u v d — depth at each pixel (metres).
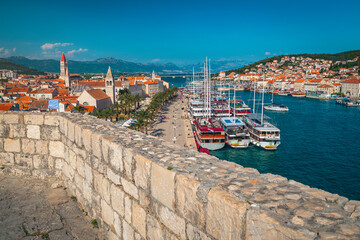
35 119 9.36
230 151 63.00
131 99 108.56
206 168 4.84
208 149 62.62
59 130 9.19
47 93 133.75
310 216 3.27
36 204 7.78
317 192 3.91
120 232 6.12
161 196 4.86
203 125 66.19
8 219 6.98
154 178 5.00
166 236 4.79
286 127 85.94
